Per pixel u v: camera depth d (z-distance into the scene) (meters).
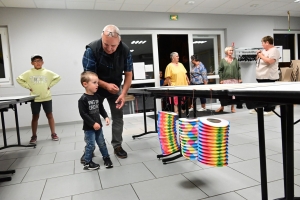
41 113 4.54
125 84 2.24
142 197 1.43
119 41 1.89
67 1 4.23
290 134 1.06
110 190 1.56
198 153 1.18
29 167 2.12
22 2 4.13
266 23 6.18
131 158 2.23
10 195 1.56
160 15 5.26
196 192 1.46
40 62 3.20
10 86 4.36
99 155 2.38
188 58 5.72
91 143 1.96
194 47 5.84
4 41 4.42
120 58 2.09
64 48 4.66
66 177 1.83
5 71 4.45
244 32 5.98
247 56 5.94
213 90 1.17
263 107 1.11
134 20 5.08
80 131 3.84
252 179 1.60
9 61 4.47
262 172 1.20
